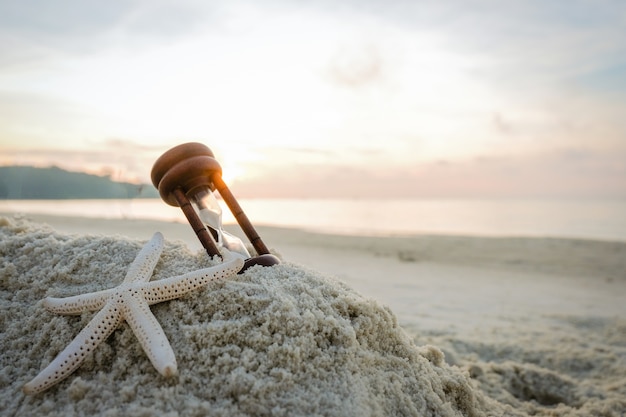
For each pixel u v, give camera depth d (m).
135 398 1.88
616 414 3.08
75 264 2.60
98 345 2.07
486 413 2.78
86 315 2.22
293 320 2.12
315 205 52.88
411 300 6.25
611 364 3.94
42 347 2.22
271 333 2.11
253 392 1.86
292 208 43.94
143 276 2.24
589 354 4.14
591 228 22.19
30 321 2.33
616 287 8.11
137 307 2.02
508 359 4.09
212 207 2.71
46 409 1.89
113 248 2.74
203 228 2.59
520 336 4.64
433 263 10.13
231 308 2.18
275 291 2.27
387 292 6.71
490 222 26.09
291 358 2.00
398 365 2.35
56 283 2.54
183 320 2.15
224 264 2.21
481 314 5.58
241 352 2.03
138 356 2.04
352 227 21.78
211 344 2.04
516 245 13.27
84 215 14.70
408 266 9.45
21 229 3.14
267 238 12.80
